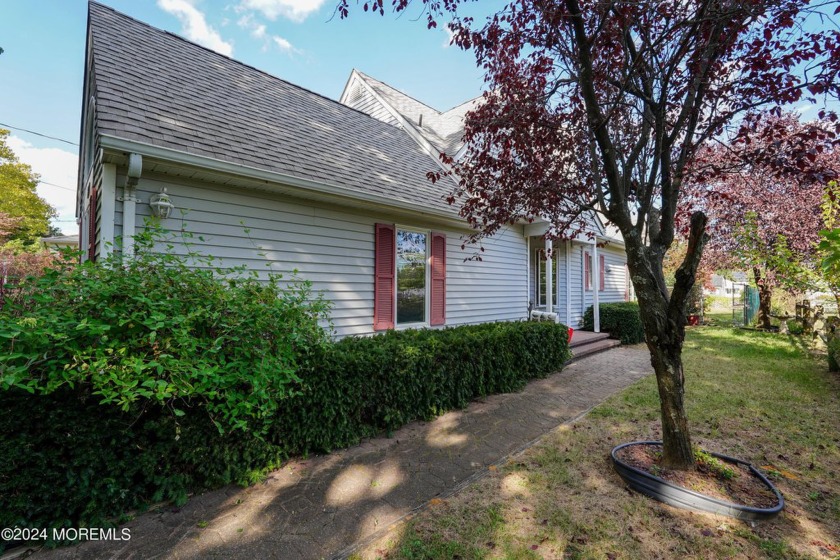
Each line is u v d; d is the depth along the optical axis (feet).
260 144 16.31
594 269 35.76
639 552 7.54
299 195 16.85
